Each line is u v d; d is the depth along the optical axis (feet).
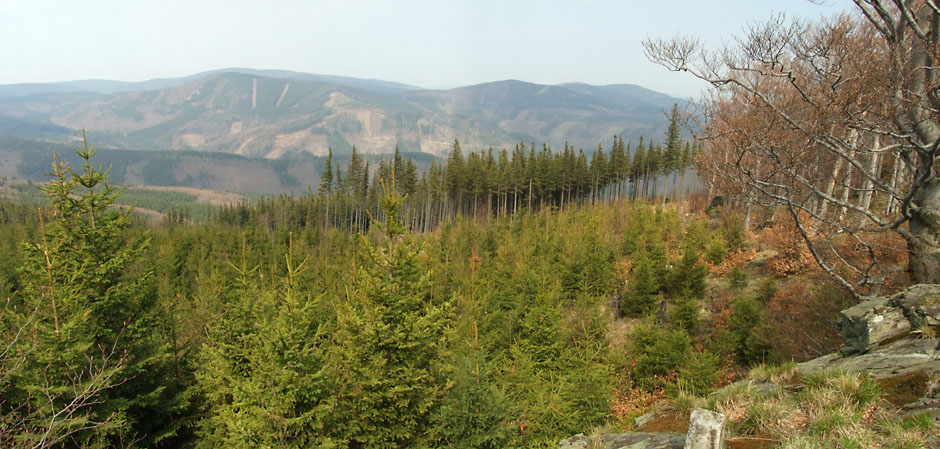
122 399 43.16
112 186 47.03
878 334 27.55
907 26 39.99
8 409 38.96
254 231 213.05
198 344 62.75
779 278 90.94
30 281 43.50
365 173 343.87
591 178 321.93
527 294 91.81
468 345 63.21
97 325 44.11
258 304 46.16
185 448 52.95
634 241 127.44
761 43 40.55
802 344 59.47
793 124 40.16
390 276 40.47
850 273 62.28
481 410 38.75
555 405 49.75
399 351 38.40
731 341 76.95
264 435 33.71
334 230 233.55
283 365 34.47
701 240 125.29
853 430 16.61
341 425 36.55
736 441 18.44
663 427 23.45
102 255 46.14
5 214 449.48
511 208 329.72
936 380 18.92
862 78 36.83
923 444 14.89
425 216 325.01
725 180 52.42
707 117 50.67
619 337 94.43
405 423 38.65
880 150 38.86
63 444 39.09
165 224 372.17
